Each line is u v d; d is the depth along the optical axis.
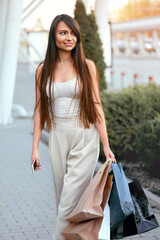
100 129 3.20
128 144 7.16
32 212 4.89
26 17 14.36
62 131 3.19
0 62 12.29
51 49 3.16
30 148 9.08
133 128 7.24
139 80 23.69
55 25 3.11
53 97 3.15
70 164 3.17
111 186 3.04
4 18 12.02
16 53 12.16
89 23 8.80
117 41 31.27
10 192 5.75
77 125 3.16
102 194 2.88
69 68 3.16
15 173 6.85
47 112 3.22
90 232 2.86
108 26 10.52
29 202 5.30
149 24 26.02
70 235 2.91
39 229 4.30
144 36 31.19
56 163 3.28
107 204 2.99
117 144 7.27
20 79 23.02
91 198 2.86
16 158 8.02
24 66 25.11
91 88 3.14
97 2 11.26
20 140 10.08
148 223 3.02
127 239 3.95
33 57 20.72
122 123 7.34
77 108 3.16
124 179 2.96
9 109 12.72
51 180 6.42
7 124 12.64
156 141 6.07
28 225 4.42
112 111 7.46
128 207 2.85
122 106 7.55
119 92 8.46
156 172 6.17
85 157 3.16
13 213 4.84
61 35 3.10
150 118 7.56
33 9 13.95
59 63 3.18
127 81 23.47
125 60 27.66
